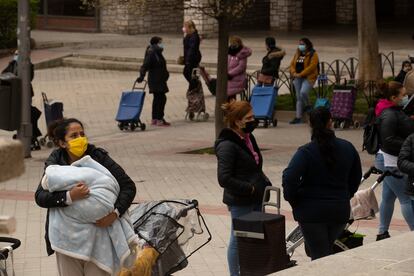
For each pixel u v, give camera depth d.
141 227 9.60
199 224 10.00
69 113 29.00
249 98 26.86
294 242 11.51
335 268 8.51
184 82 34.62
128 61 38.66
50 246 8.92
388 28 46.47
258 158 11.19
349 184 10.55
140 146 23.16
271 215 10.07
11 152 4.98
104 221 8.77
